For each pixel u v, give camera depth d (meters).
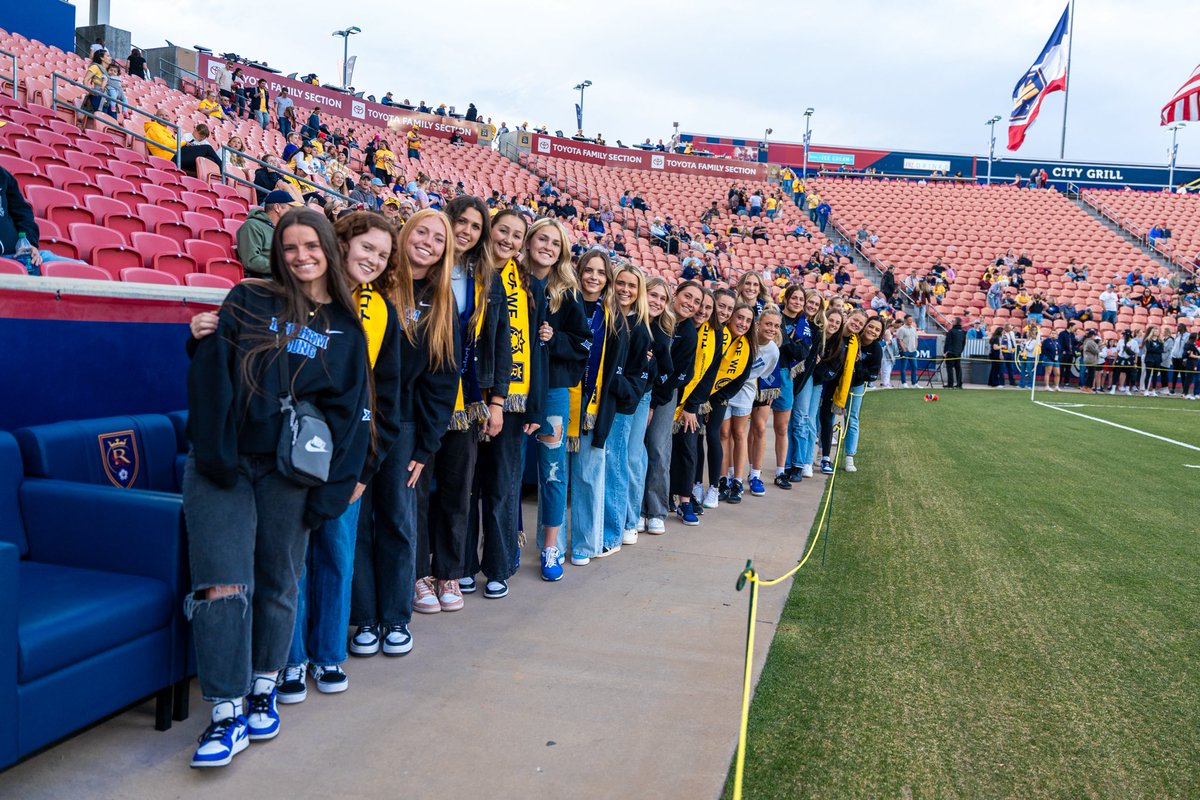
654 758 2.47
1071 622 3.83
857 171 37.97
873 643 3.48
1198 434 11.52
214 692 2.37
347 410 2.46
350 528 2.82
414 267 3.09
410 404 3.09
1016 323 22.55
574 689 2.93
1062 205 32.78
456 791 2.26
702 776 2.38
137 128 13.02
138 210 8.02
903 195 32.91
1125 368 20.44
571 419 4.19
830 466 7.83
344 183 14.14
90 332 3.29
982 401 16.27
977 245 28.11
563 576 4.25
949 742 2.66
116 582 2.45
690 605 3.86
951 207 32.03
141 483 3.16
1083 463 8.58
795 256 25.25
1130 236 30.69
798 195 31.05
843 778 2.41
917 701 2.95
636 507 4.93
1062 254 27.58
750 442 6.61
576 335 4.03
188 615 2.38
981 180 38.50
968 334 21.45
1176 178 38.09
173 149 12.03
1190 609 4.06
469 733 2.59
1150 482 7.56
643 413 4.82
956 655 3.39
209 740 2.34
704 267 19.56
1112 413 14.47
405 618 3.22
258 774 2.31
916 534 5.42
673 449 5.42
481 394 3.48
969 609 3.97
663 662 3.19
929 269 25.80
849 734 2.68
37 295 3.09
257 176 11.27
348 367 2.46
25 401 3.07
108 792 2.19
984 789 2.39
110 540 2.56
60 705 2.18
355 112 24.22
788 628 3.61
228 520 2.34
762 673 3.12
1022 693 3.05
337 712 2.71
